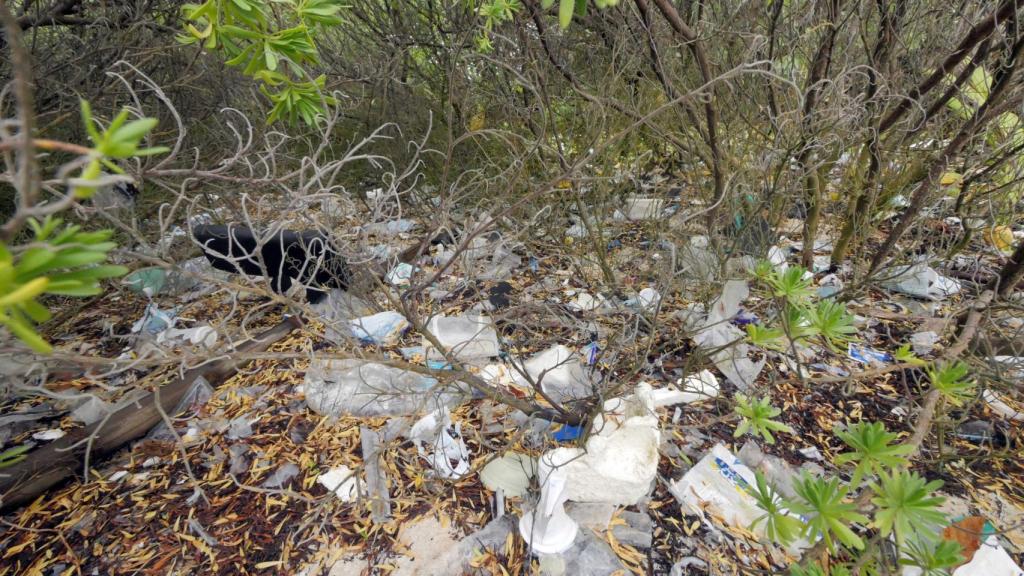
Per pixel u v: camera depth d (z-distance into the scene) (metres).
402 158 4.46
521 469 2.25
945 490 2.18
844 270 3.69
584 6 0.98
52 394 1.36
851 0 2.98
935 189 2.90
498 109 3.85
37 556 2.01
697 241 3.55
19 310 0.55
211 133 3.92
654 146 4.25
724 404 2.58
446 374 1.96
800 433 2.47
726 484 2.18
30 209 0.55
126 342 3.22
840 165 3.71
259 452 2.42
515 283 3.74
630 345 2.60
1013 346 2.28
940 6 2.93
